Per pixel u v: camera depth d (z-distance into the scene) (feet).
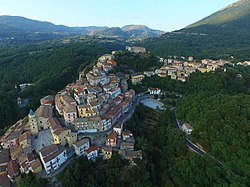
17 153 391.45
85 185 334.44
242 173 361.51
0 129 574.97
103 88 631.15
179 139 451.53
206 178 363.56
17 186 327.67
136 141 441.27
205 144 435.12
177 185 375.45
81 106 488.44
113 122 490.90
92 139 440.86
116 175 359.87
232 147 393.29
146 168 390.83
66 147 415.23
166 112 580.30
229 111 446.60
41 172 354.95
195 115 508.12
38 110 531.09
